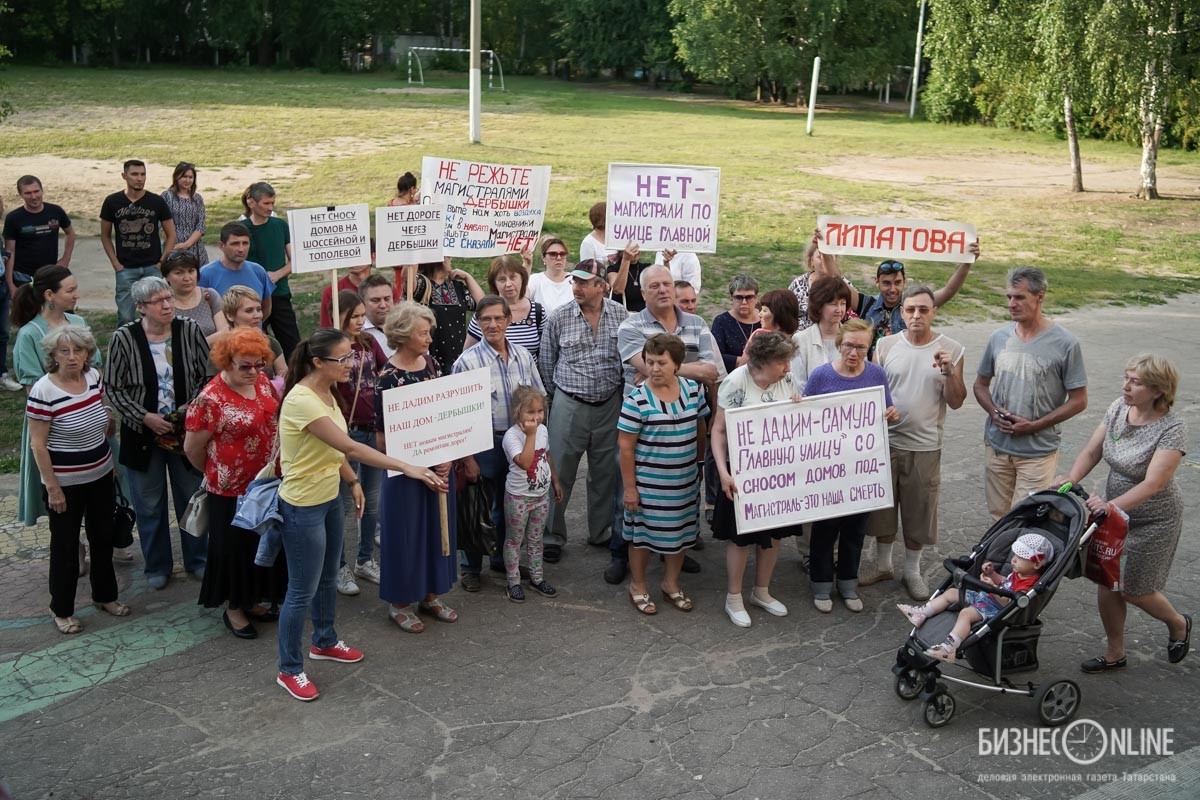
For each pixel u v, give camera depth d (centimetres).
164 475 684
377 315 759
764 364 635
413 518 621
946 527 823
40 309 720
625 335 712
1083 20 2303
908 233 784
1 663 600
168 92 4112
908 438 682
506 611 675
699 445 730
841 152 3222
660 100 5097
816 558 678
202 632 640
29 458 639
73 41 5766
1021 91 2680
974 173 2903
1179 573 730
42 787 490
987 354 698
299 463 546
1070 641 644
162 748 522
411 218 852
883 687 591
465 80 5822
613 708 564
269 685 582
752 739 538
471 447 638
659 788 498
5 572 721
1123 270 1881
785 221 2100
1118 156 3312
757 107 4966
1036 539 547
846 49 5062
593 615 672
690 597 702
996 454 693
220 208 2016
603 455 752
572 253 1733
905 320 686
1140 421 577
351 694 574
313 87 4769
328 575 588
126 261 1173
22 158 2458
